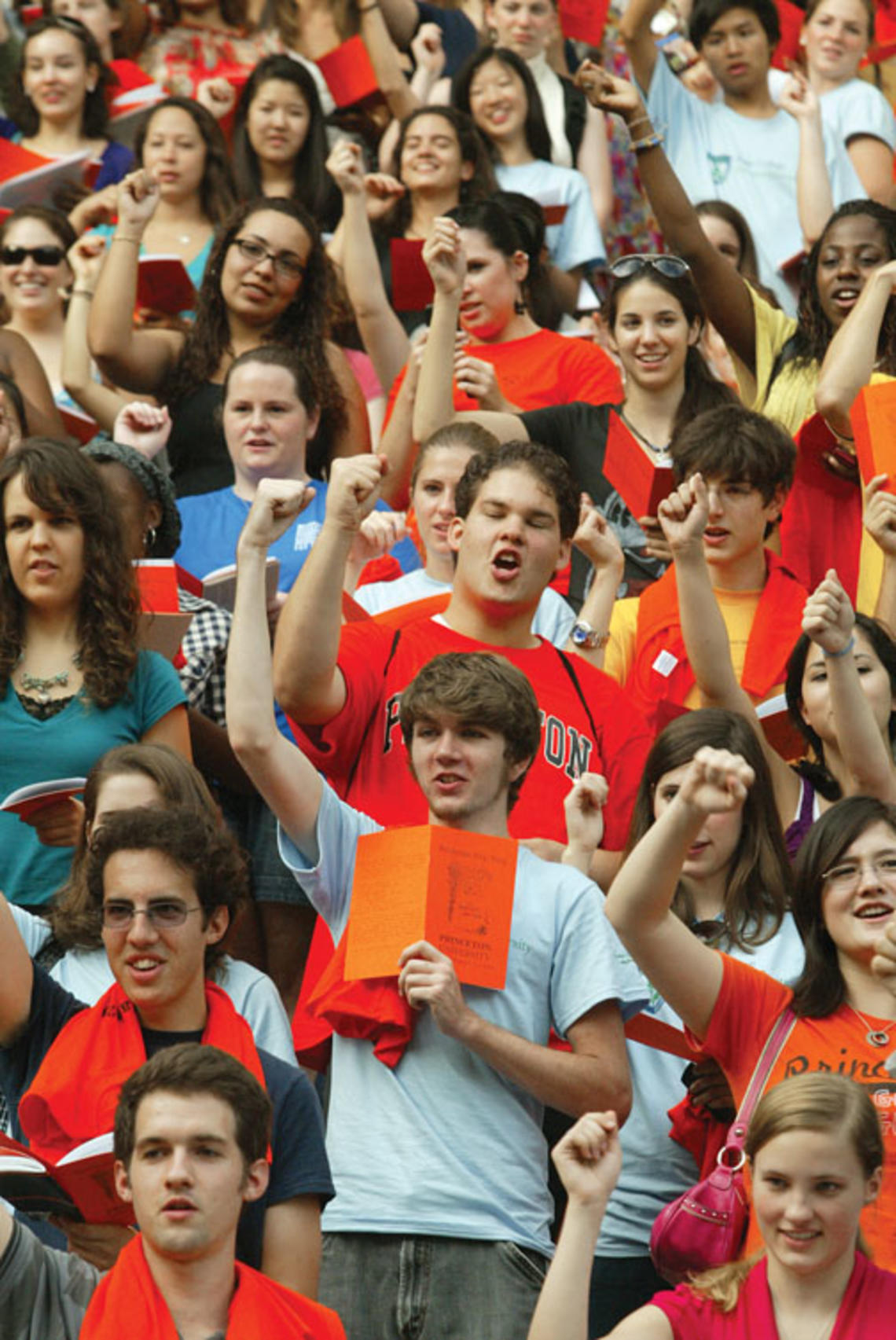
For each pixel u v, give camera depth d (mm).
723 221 37312
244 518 29234
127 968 18906
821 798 24281
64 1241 20188
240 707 20391
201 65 42875
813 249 31516
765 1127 17312
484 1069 19500
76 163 37188
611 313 30109
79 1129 18562
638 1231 21078
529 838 22312
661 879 19094
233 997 20188
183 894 19016
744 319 32188
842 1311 17188
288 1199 18078
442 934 19188
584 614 25938
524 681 20453
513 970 19719
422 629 23000
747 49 40188
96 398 32875
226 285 31906
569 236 39531
